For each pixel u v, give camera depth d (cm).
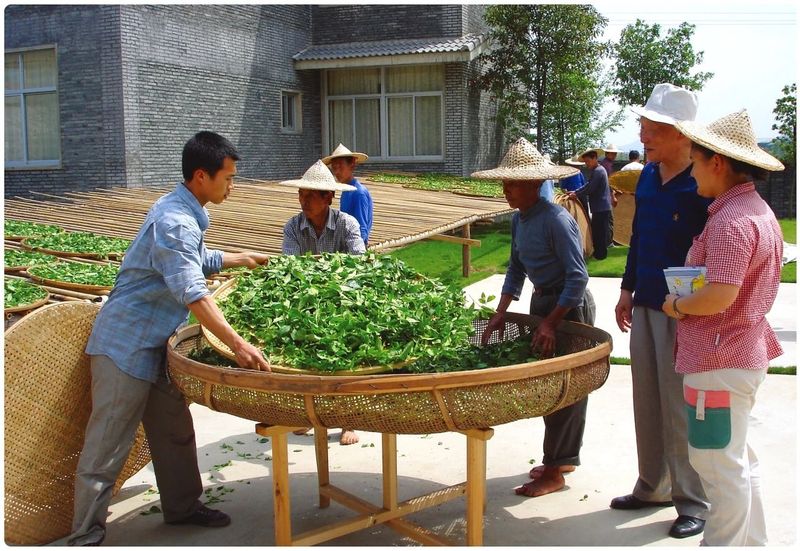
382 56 1705
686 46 2066
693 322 294
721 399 287
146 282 334
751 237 276
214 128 1548
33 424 327
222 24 1553
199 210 337
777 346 307
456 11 1733
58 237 827
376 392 261
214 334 325
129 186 1354
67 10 1349
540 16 1692
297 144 1822
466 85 1791
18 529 325
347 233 463
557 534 346
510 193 380
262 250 762
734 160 285
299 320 322
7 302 483
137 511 378
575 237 367
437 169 1816
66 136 1389
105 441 330
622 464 427
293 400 270
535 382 276
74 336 342
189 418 355
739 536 295
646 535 345
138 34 1353
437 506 388
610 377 590
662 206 350
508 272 417
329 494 373
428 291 372
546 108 1720
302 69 1806
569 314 389
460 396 264
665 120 322
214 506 381
